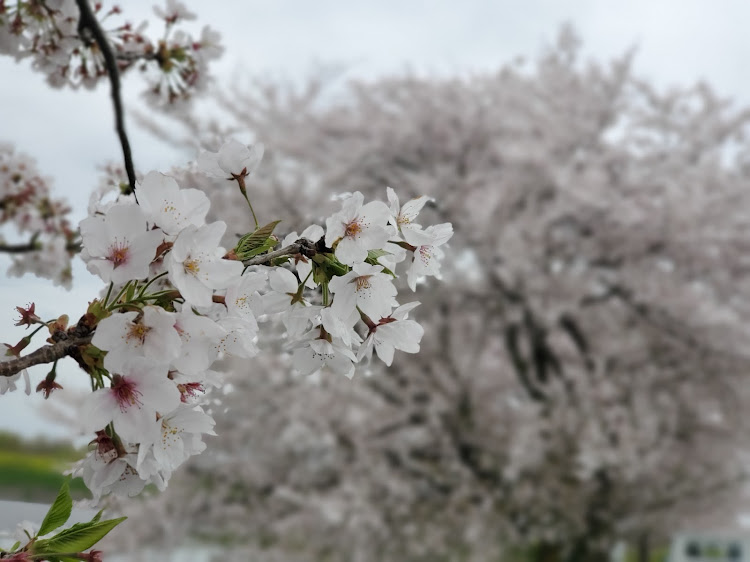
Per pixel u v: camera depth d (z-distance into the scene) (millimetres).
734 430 8039
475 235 7660
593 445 6812
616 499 7707
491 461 7586
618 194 8023
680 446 8117
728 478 8320
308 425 7453
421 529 7938
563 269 8234
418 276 1198
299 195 6699
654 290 7785
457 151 8266
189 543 7750
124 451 925
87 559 903
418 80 8680
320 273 1032
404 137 8195
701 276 8242
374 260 1051
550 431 7203
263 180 6648
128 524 7211
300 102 8430
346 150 8141
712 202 8039
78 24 2254
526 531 7891
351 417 7324
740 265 8078
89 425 833
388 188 1113
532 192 8070
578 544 8211
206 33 2676
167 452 930
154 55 2621
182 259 855
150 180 870
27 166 2537
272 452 7664
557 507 7547
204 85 2752
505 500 7578
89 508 1231
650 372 7895
